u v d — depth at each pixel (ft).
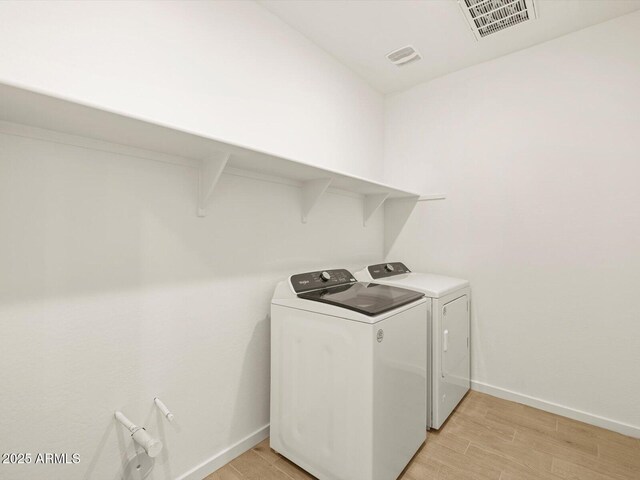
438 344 5.71
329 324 4.45
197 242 4.66
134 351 4.00
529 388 6.79
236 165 5.00
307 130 6.63
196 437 4.65
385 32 6.47
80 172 3.54
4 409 3.09
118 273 3.86
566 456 5.11
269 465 4.98
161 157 4.21
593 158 6.10
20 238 3.16
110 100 3.74
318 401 4.57
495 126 7.32
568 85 6.39
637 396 5.65
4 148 3.06
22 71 3.14
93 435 3.67
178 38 4.43
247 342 5.37
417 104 8.67
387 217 9.20
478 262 7.52
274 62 5.89
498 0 5.57
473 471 4.77
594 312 6.07
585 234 6.17
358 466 4.09
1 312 3.06
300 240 6.43
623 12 5.78
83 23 3.55
